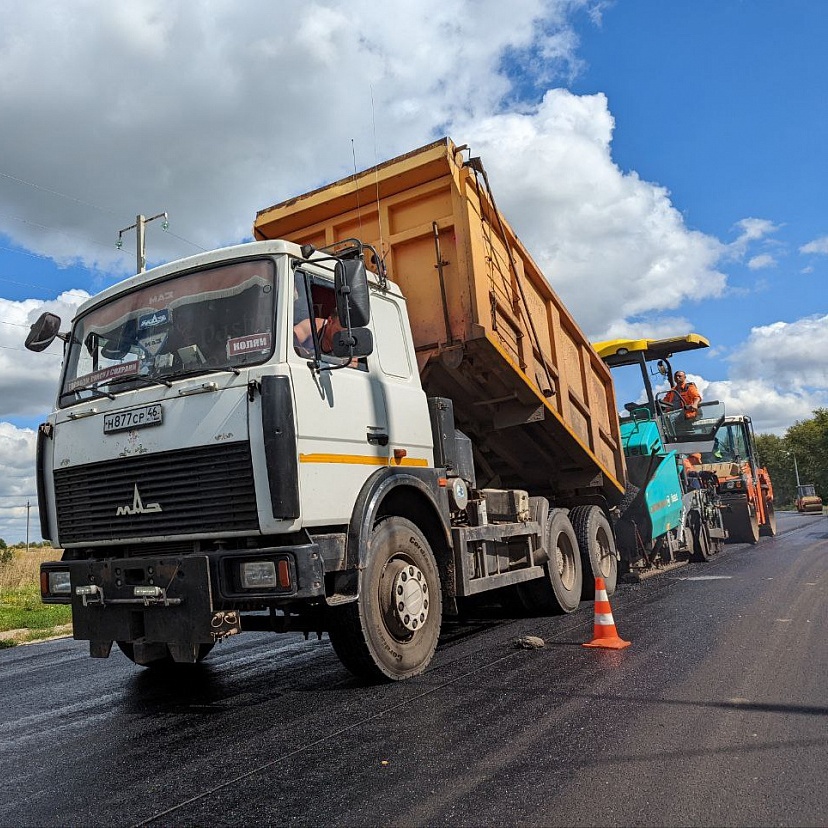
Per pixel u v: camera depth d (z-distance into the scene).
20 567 17.98
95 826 3.11
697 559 13.02
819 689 4.46
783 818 2.79
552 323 8.59
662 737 3.73
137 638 4.80
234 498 4.55
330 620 5.05
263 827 2.96
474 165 6.84
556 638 6.62
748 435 18.66
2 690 6.23
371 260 7.31
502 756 3.56
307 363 4.90
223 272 5.13
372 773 3.45
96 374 5.42
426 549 5.66
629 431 11.60
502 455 8.71
